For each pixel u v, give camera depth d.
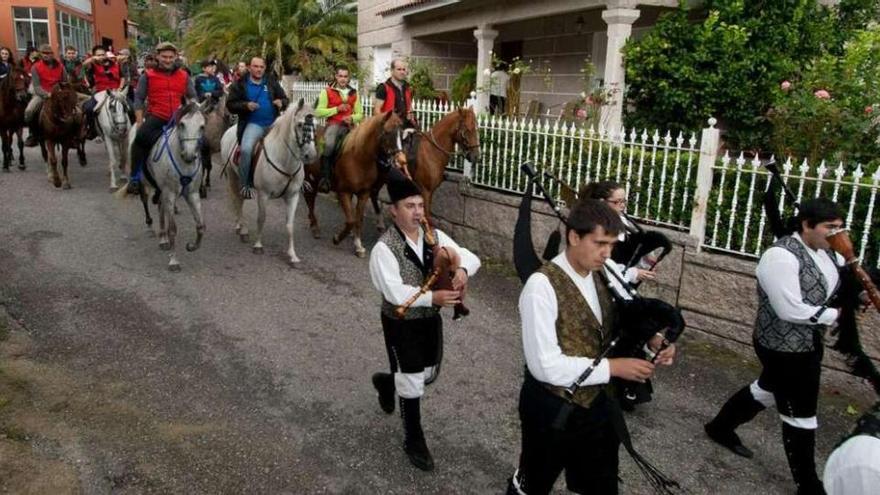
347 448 3.92
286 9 17.89
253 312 5.97
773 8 8.45
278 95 7.91
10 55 13.97
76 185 11.04
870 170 5.24
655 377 4.98
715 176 5.58
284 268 7.30
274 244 8.28
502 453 3.92
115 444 3.85
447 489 3.57
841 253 3.22
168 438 3.94
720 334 5.49
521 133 7.32
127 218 9.07
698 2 8.71
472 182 8.12
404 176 3.37
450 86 14.63
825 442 4.18
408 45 14.27
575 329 2.40
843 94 6.44
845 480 1.68
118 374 4.71
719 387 4.84
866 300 3.42
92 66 12.48
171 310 5.92
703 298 5.57
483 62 11.45
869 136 6.02
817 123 5.96
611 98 8.55
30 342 5.13
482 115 7.99
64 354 4.97
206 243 8.12
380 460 3.81
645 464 2.56
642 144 6.04
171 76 7.43
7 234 7.99
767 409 4.54
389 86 8.41
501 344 5.50
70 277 6.61
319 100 7.97
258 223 7.66
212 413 4.25
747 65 8.16
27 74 12.88
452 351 5.33
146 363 4.90
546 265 2.47
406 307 3.23
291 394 4.54
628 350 2.47
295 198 7.48
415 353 3.48
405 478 3.65
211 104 10.36
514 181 7.56
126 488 3.47
